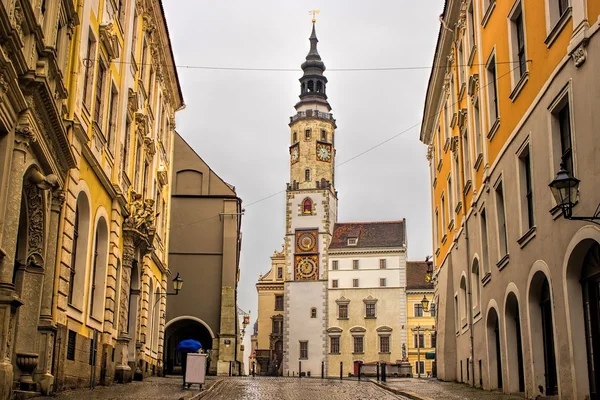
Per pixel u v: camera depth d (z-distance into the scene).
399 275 84.44
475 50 23.92
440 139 35.50
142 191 29.17
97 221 21.48
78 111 18.70
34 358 15.41
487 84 22.02
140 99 28.16
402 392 22.05
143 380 27.62
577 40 13.41
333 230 90.25
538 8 16.20
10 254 13.14
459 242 28.67
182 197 48.41
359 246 86.56
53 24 15.38
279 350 97.75
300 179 91.69
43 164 15.43
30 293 15.67
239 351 49.53
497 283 20.92
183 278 47.09
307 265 87.06
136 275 28.58
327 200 89.12
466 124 26.59
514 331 19.72
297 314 85.62
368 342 83.12
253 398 19.56
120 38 24.33
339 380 40.16
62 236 17.66
